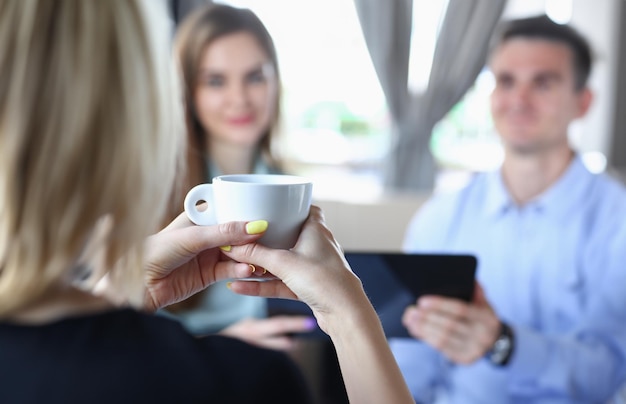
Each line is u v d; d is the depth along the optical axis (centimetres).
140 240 51
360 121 376
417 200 274
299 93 372
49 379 49
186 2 314
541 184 150
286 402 58
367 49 334
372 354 59
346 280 62
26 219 46
